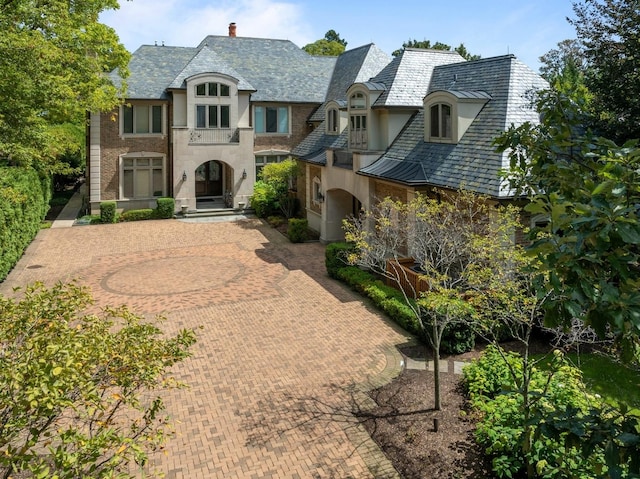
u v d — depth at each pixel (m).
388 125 21.53
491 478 8.10
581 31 15.84
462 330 12.84
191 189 32.97
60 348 4.91
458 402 10.49
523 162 6.77
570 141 6.25
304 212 30.64
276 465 8.65
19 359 5.05
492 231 10.70
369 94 21.81
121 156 32.41
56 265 21.84
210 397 10.95
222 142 33.28
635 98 14.49
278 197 32.34
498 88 18.02
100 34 25.22
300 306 16.75
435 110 18.89
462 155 16.89
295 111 36.09
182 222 31.55
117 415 9.88
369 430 9.62
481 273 9.48
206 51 33.94
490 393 10.27
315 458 8.82
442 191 16.66
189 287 18.94
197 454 8.95
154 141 33.09
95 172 31.84
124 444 4.83
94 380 5.56
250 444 9.24
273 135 35.78
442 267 12.95
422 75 22.69
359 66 33.75
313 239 27.03
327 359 12.77
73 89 23.27
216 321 15.51
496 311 9.03
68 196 41.19
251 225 30.69
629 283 4.06
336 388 11.29
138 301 17.39
